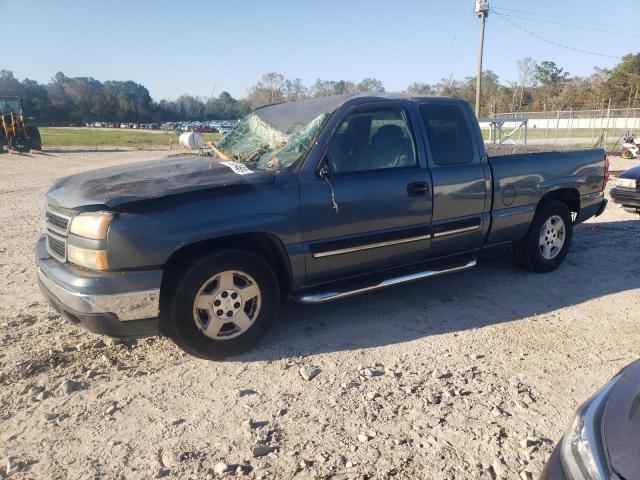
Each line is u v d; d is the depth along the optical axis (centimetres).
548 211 568
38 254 405
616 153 2483
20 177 1686
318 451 288
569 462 201
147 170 418
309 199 398
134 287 343
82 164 2186
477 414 321
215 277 373
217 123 8756
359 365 383
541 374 370
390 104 450
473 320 465
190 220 355
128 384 358
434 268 484
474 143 496
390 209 437
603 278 574
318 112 443
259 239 402
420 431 305
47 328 446
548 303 504
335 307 495
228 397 342
